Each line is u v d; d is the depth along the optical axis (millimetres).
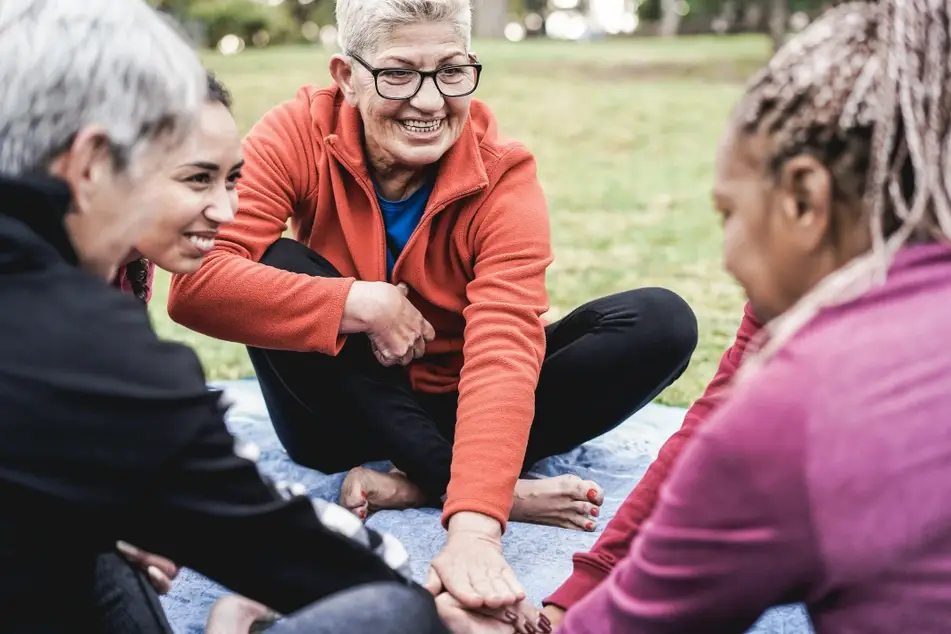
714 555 1055
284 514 1149
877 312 1000
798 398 990
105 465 1048
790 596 1063
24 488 1031
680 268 4812
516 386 1866
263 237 2053
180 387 1079
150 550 1159
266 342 1993
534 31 36062
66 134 1086
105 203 1129
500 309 1942
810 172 1026
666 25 26328
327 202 2109
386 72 1895
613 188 7188
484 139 2072
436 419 2232
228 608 1615
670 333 2119
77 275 1084
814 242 1052
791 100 1035
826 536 988
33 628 1091
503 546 2020
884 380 971
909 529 967
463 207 2057
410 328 2010
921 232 1026
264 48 20391
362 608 1148
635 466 2379
